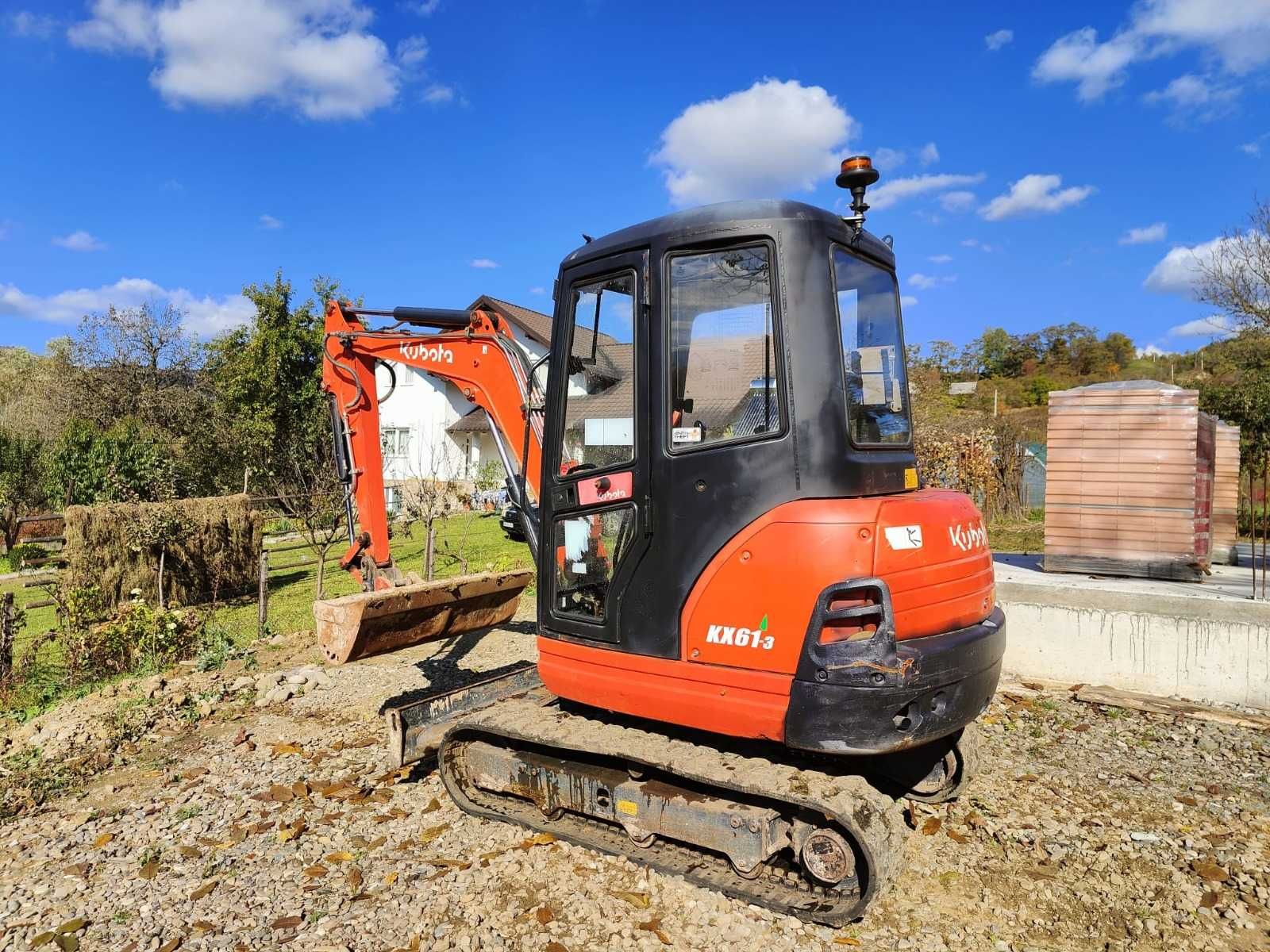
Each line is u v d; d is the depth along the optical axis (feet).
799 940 11.07
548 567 14.16
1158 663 19.99
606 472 13.08
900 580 11.12
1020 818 14.42
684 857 12.85
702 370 12.19
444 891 12.43
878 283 13.64
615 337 13.17
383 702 21.91
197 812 15.64
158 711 21.42
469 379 17.78
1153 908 11.72
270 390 76.48
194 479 68.90
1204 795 15.17
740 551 11.66
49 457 59.98
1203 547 24.43
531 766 14.08
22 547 59.00
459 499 71.82
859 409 12.43
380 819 14.87
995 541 42.42
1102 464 23.63
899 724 11.03
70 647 26.43
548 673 14.12
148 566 37.06
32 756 18.90
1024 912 11.69
